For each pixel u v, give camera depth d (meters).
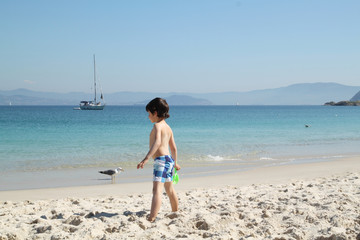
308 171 11.51
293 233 3.93
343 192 6.70
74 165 13.61
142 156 15.83
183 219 4.62
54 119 54.97
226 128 33.69
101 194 8.31
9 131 29.30
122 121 48.53
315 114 87.19
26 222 4.87
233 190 7.82
